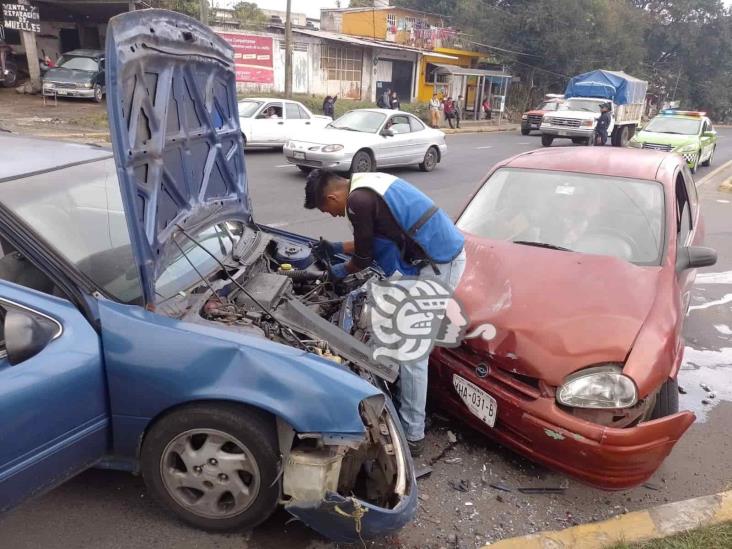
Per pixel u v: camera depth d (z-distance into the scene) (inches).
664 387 129.9
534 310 127.9
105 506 107.7
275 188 418.0
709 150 729.6
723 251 323.9
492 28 1473.9
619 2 1670.8
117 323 94.4
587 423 110.6
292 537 103.5
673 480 128.9
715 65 2123.5
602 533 109.5
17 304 90.2
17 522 103.1
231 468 97.2
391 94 1055.0
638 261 149.5
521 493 120.8
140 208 94.6
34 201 102.6
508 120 1491.1
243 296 116.5
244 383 91.8
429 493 118.7
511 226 167.6
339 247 152.6
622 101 983.6
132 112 91.5
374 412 98.5
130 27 87.8
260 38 999.0
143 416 96.0
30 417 84.9
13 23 814.5
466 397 126.9
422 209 118.1
